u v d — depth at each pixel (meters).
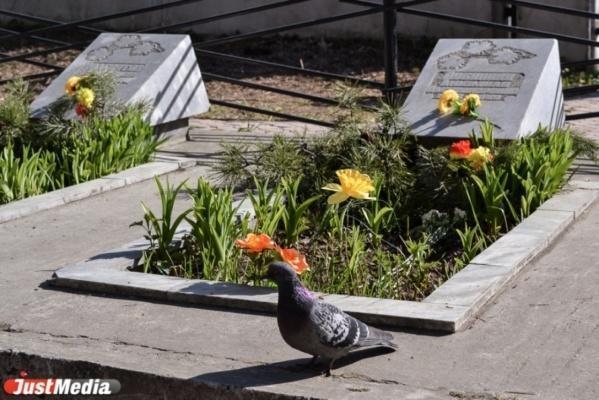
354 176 6.11
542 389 4.50
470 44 8.66
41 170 8.37
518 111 7.85
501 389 4.52
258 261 5.90
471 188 6.92
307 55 15.59
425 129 7.86
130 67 9.93
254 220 6.95
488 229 6.80
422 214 7.15
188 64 10.20
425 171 7.28
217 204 6.21
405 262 6.17
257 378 4.75
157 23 17.42
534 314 5.36
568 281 5.82
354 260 6.06
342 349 4.68
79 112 9.07
